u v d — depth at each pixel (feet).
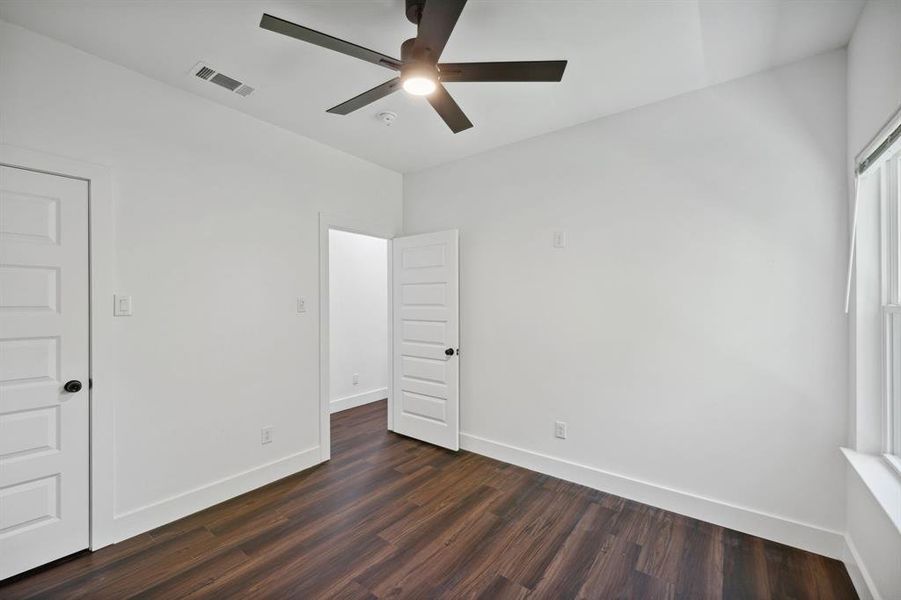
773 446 7.37
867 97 5.80
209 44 6.73
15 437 6.27
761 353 7.48
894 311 5.78
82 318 6.87
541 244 10.23
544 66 5.41
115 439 7.23
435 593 6.05
